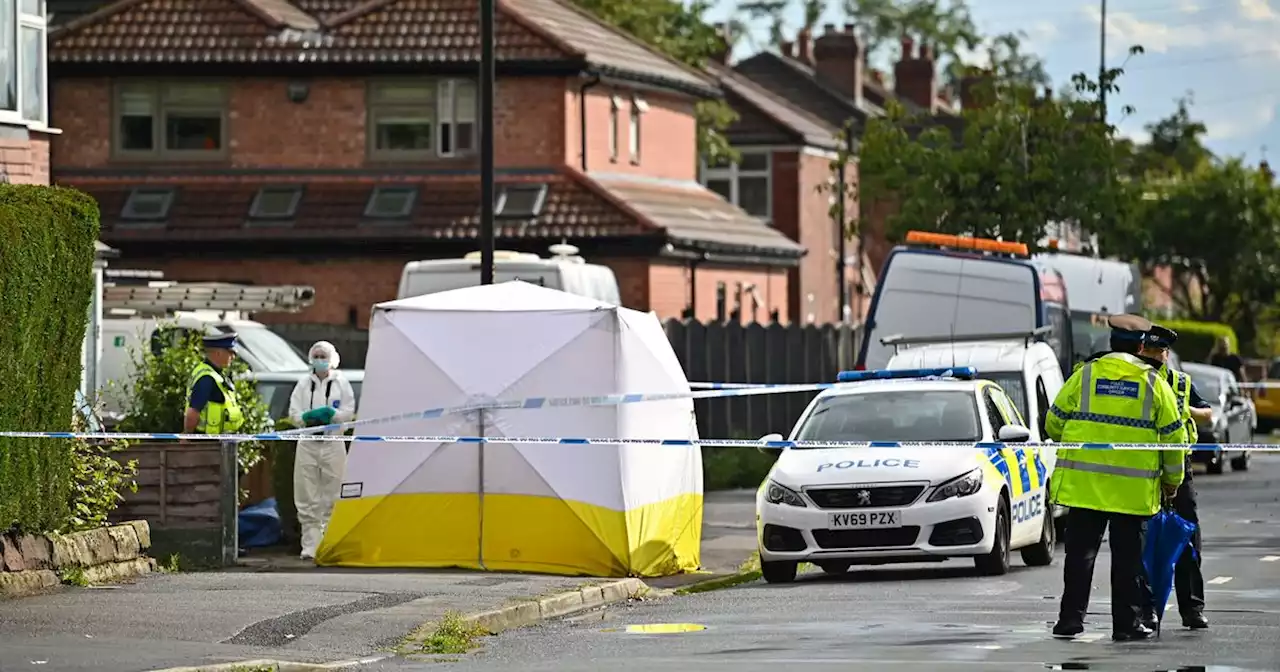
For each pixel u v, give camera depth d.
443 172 163.38
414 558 72.38
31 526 61.16
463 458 72.19
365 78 164.25
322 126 164.25
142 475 72.31
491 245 93.56
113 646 49.56
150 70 163.88
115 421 83.25
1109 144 155.88
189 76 164.75
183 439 72.00
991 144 156.00
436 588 63.81
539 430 72.19
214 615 55.91
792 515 70.44
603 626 58.03
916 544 69.81
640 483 72.19
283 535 80.00
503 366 72.56
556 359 72.44
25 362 59.75
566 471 71.44
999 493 71.19
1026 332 96.19
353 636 53.56
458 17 165.88
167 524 72.25
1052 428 52.84
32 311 59.88
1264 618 56.28
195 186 163.88
